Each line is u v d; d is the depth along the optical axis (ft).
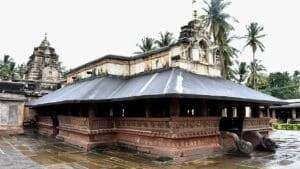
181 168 38.45
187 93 39.88
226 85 56.03
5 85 87.66
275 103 58.54
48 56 114.01
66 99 56.34
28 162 43.21
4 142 67.36
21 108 87.97
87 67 74.28
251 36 145.69
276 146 59.77
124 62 65.57
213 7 112.27
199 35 57.36
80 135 58.90
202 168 38.40
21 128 87.30
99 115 59.41
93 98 51.39
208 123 49.26
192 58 55.47
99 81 60.29
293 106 169.99
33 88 106.42
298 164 41.42
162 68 56.08
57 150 54.90
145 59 61.41
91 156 48.03
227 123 57.16
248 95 53.36
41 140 71.00
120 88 57.11
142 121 50.49
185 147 45.06
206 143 48.65
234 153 50.42
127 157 46.65
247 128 60.90
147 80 53.11
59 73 114.42
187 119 45.39
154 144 47.96
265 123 68.74
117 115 60.85
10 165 40.91
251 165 40.55
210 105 57.67
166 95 39.47
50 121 82.74
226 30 112.16
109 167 39.45
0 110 84.43
